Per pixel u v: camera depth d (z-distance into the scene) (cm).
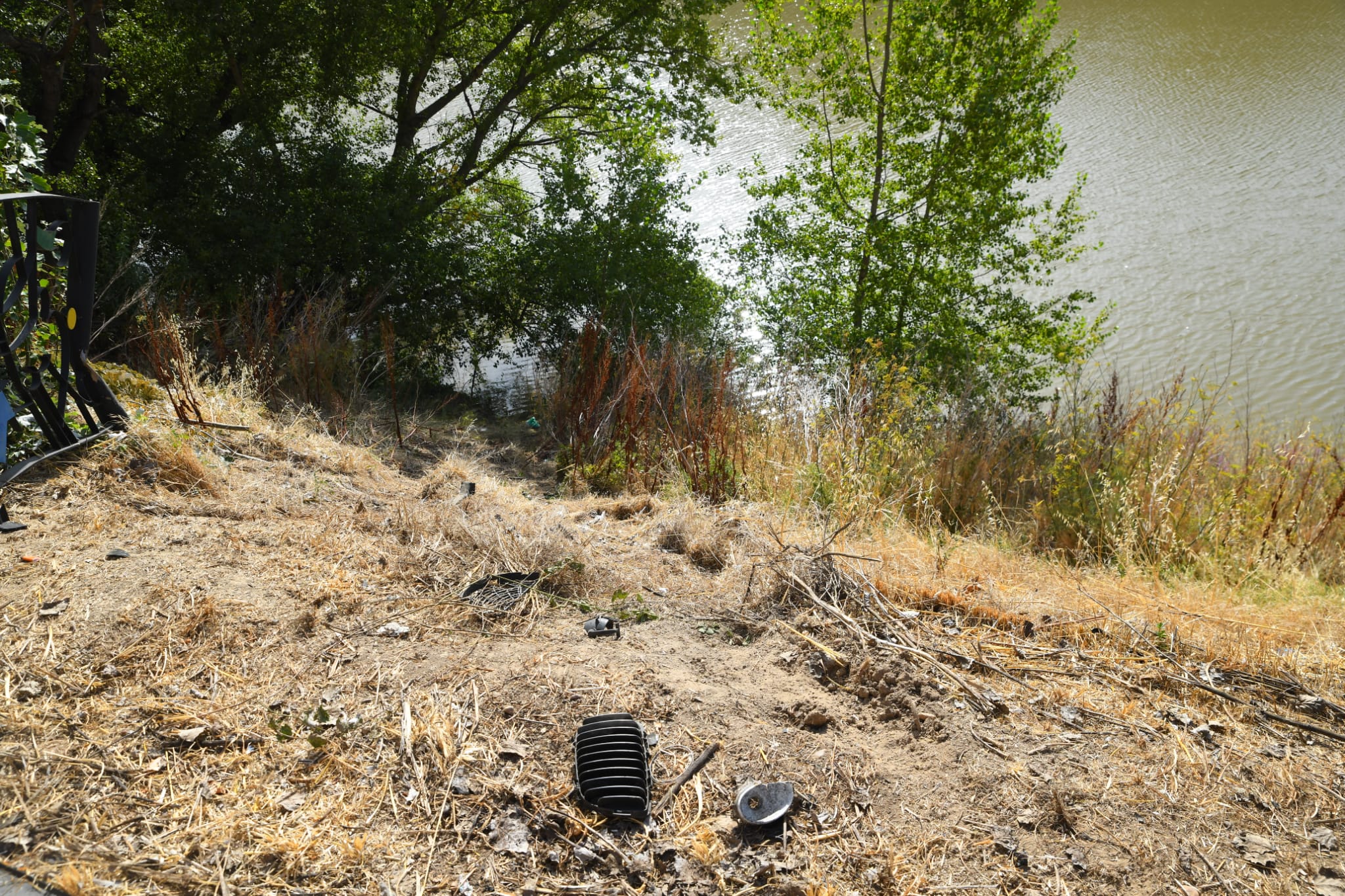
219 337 868
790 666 329
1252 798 270
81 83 1327
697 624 356
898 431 767
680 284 1641
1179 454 671
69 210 414
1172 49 3934
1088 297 1569
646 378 848
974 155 1480
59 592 305
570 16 1650
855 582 387
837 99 1596
